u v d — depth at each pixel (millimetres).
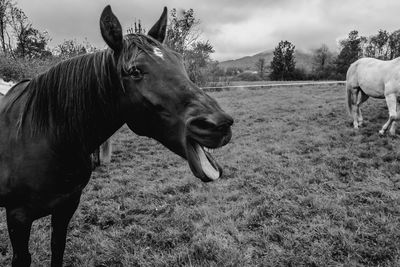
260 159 5234
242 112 9812
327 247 2795
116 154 6027
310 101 11062
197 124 1320
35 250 2859
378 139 6051
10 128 1747
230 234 3107
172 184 4367
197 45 18219
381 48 42906
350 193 3850
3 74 11914
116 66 1521
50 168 1684
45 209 1776
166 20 1854
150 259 2744
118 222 3406
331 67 43312
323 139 6211
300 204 3645
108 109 1613
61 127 1651
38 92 1697
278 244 2914
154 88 1422
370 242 2873
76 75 1644
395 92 6133
